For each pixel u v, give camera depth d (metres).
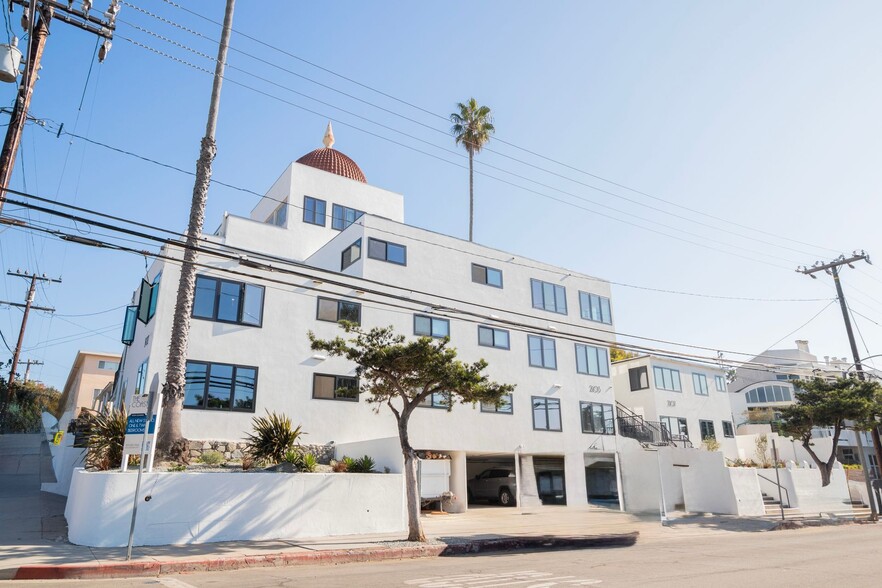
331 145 36.81
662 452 27.86
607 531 17.89
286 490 14.63
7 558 10.37
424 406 23.55
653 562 11.97
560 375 28.75
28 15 12.03
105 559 10.57
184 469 14.99
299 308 21.80
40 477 25.86
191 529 13.06
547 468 28.20
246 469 15.88
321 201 29.77
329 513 15.20
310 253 28.47
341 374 22.09
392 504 16.31
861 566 11.51
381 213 31.91
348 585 8.90
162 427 15.68
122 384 23.98
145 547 12.25
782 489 29.48
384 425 22.50
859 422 29.31
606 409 30.09
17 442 37.44
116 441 15.30
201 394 19.05
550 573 10.29
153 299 20.55
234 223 26.23
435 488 22.16
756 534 19.80
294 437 17.25
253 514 14.00
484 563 11.82
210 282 20.20
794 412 31.17
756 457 39.16
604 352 31.19
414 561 12.27
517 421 26.30
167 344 19.16
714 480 26.59
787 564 11.77
